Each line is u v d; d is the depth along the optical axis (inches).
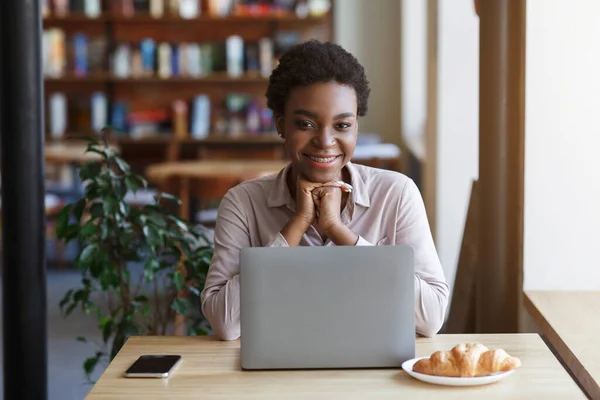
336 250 81.5
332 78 91.5
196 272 135.9
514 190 138.7
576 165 135.0
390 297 81.9
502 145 138.3
